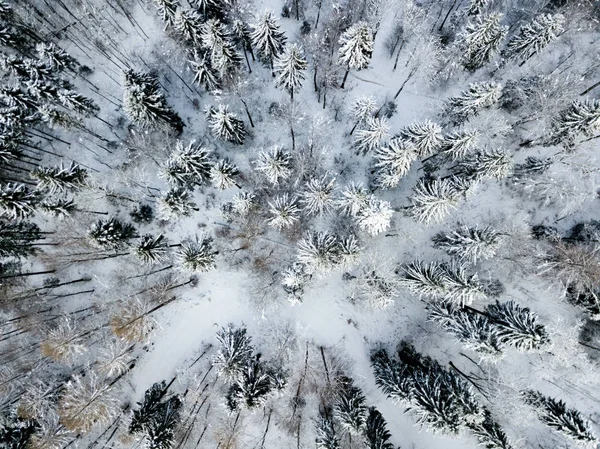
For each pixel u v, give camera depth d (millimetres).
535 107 38625
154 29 43312
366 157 41969
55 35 42562
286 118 42219
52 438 35125
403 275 37938
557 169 39438
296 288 38594
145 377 40469
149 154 41625
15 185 35500
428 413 31594
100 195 39906
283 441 39531
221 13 40750
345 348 40312
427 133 34000
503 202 41062
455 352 39500
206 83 40656
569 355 35344
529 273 38781
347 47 37281
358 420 33844
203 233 39844
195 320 40938
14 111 36500
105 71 43250
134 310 38594
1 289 38719
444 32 42531
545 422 34562
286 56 35625
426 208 34906
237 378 34750
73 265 41031
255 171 41312
